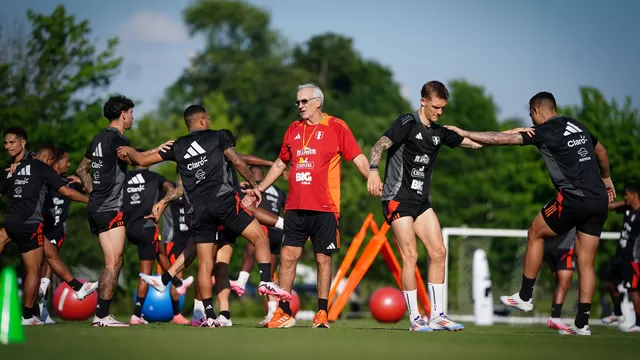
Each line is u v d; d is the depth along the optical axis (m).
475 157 167.75
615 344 22.61
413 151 29.81
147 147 118.88
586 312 29.28
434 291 30.98
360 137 177.38
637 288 41.62
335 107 190.62
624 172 105.94
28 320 35.84
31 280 35.50
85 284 37.00
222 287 33.78
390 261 48.09
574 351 19.72
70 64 93.38
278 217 38.47
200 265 32.06
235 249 106.19
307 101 31.61
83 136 89.06
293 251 32.25
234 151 31.28
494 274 114.56
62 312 44.72
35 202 34.97
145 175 41.56
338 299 47.81
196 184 31.17
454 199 162.00
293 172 31.84
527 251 30.31
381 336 24.95
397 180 30.28
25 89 92.44
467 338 24.48
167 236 44.53
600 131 110.00
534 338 25.36
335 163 31.88
